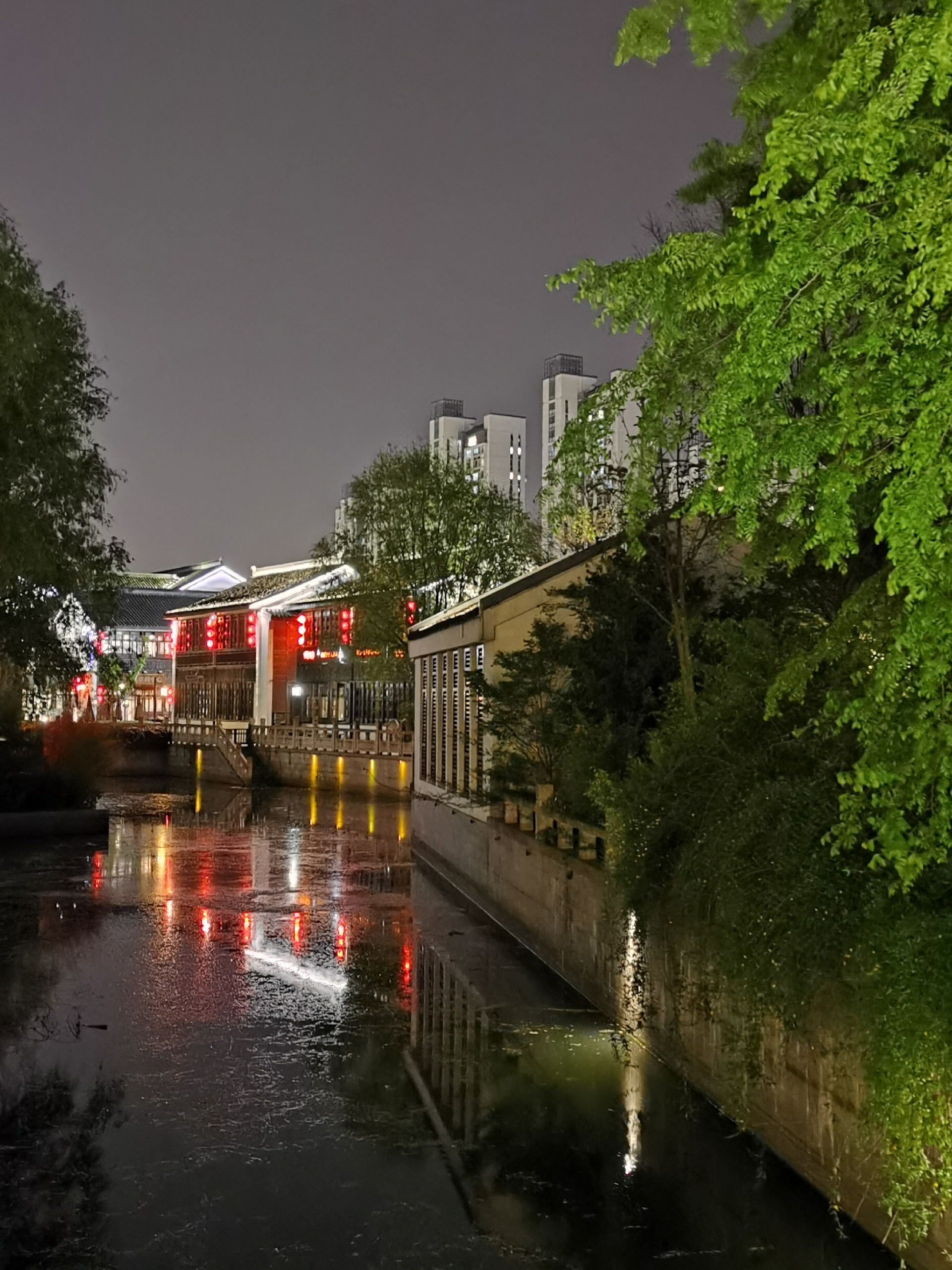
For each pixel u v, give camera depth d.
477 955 16.47
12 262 23.27
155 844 30.86
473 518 43.06
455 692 24.45
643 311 6.79
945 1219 6.30
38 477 25.69
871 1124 6.70
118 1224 8.12
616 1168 8.98
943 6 4.71
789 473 6.16
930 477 4.84
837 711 6.45
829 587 12.16
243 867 26.27
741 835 8.54
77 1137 9.62
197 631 65.94
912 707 5.84
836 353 5.45
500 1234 7.97
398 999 14.02
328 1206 8.40
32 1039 12.34
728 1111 9.31
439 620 25.84
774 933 7.84
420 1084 10.86
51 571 26.66
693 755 10.41
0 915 19.92
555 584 20.88
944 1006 6.08
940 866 6.79
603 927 13.06
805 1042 8.03
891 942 6.50
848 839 6.14
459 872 22.92
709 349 6.85
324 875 24.98
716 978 9.40
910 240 4.79
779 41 7.52
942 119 5.22
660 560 15.62
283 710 59.09
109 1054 11.85
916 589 4.93
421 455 43.81
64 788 32.91
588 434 7.55
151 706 75.50
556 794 16.69
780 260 4.97
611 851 12.29
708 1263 7.54
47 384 25.39
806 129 4.89
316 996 14.20
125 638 74.88
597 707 17.22
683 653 15.09
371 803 45.22
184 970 15.62
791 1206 8.09
